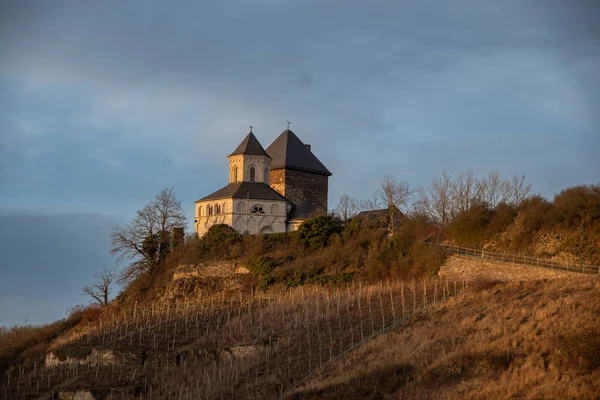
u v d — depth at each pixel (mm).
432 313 62188
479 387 46938
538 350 49969
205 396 56375
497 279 68062
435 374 49938
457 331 56469
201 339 69688
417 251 79625
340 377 53156
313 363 57781
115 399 61000
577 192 74750
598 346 47438
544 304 57500
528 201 79625
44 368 72375
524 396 44719
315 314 69000
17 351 82875
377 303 69062
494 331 54375
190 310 80312
